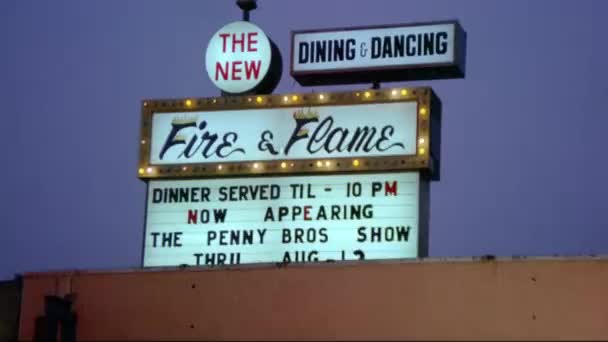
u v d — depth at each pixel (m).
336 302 30.19
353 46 37.34
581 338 29.41
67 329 30.92
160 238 36.78
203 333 30.73
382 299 29.98
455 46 36.78
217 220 36.62
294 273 30.55
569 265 29.69
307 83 37.94
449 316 29.70
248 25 37.94
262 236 36.28
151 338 30.89
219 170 36.72
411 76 37.25
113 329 31.06
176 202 36.91
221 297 30.81
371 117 36.38
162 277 31.16
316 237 36.00
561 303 29.56
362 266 30.22
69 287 31.39
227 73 37.81
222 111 37.22
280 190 36.47
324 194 36.19
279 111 36.94
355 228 35.81
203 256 36.50
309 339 30.17
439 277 29.89
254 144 36.81
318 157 36.34
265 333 30.44
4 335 31.42
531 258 29.77
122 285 31.25
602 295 29.52
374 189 35.94
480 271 29.81
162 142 37.28
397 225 35.66
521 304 29.62
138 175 37.09
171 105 37.44
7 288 31.61
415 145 35.94
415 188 35.75
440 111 37.44
